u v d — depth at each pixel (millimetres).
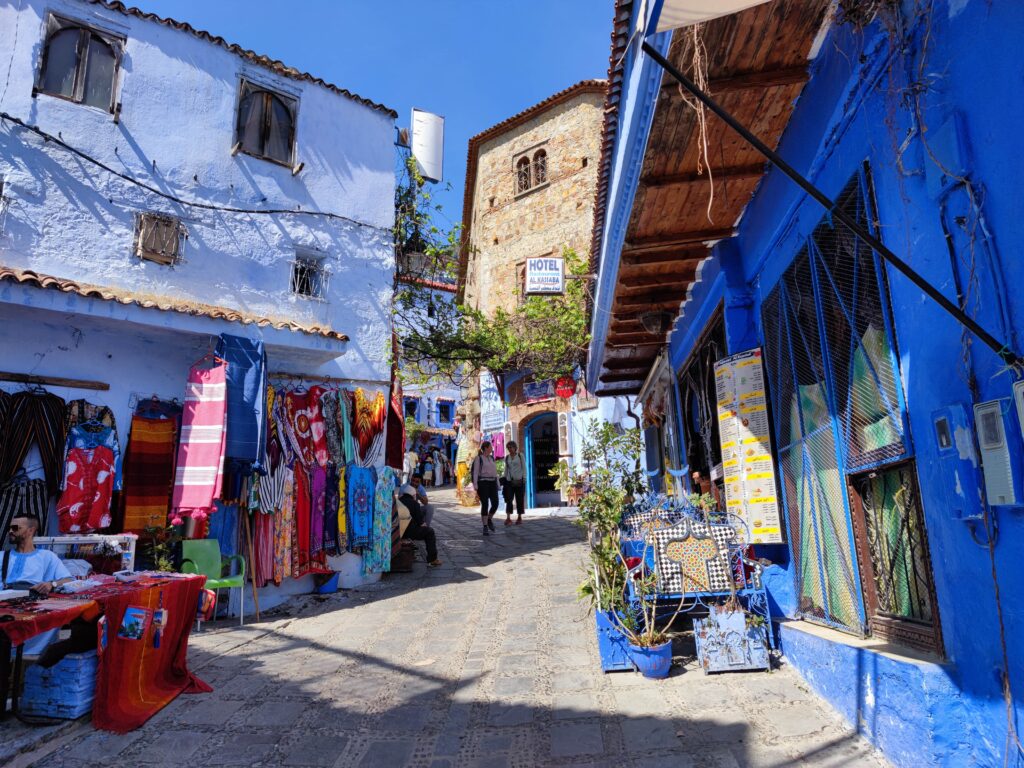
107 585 5070
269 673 5555
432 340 12602
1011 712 2660
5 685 4469
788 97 4316
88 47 8352
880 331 3711
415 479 11266
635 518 5535
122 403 7703
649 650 4871
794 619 5234
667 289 7832
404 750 4055
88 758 4023
